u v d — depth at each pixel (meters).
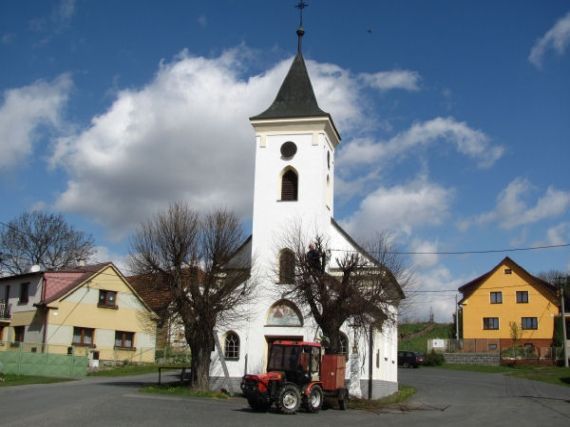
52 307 47.38
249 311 34.56
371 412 26.77
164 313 32.94
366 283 30.34
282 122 36.44
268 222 35.66
